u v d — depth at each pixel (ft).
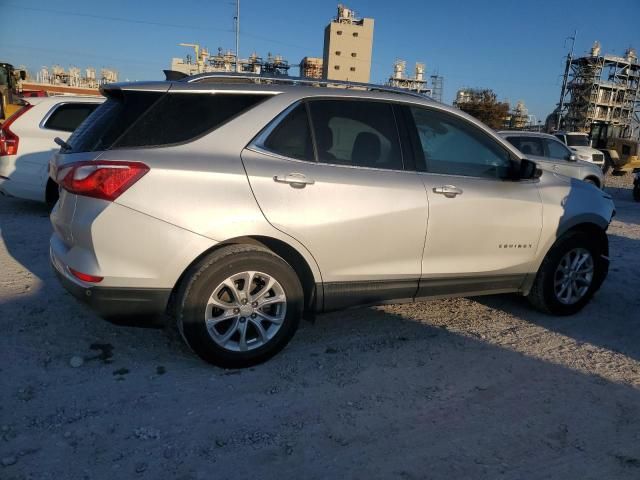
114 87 11.07
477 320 14.93
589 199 15.31
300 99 11.73
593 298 17.42
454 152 13.44
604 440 9.41
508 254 13.93
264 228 10.79
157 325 10.91
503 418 9.99
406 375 11.50
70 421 9.27
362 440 9.14
